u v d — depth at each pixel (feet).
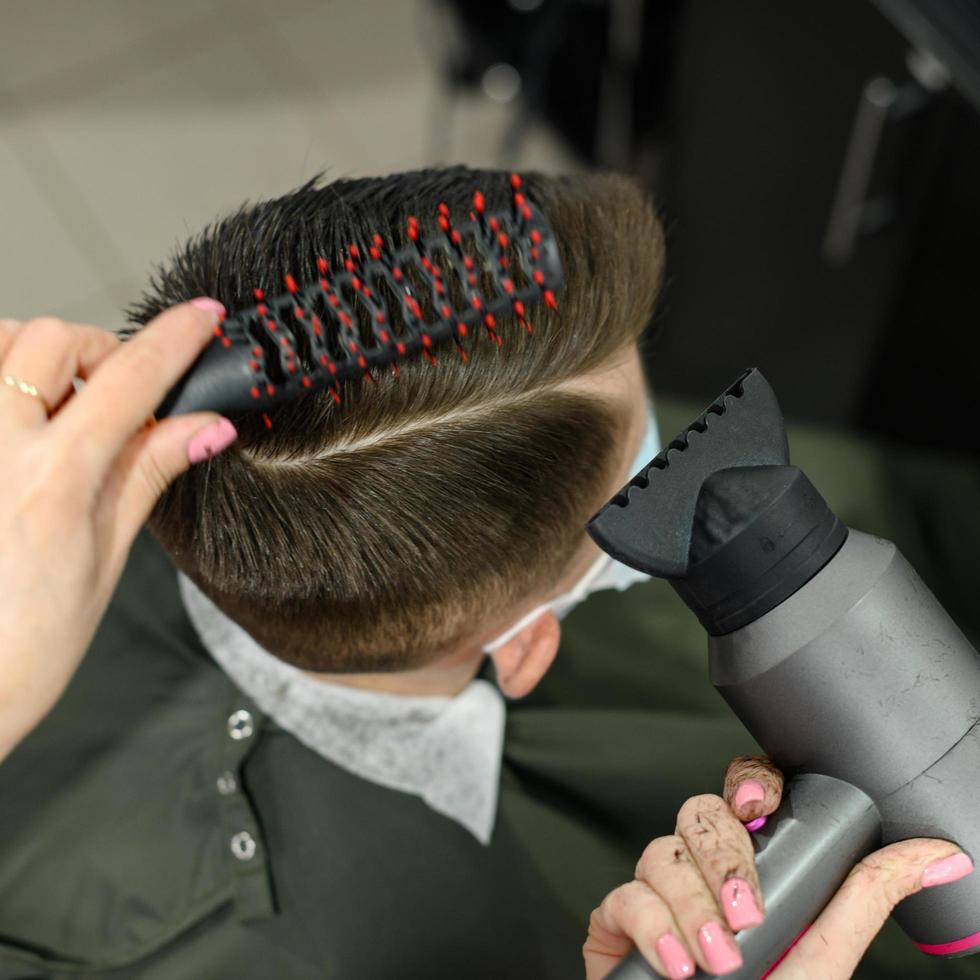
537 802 2.60
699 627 2.81
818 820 1.38
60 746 2.60
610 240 1.71
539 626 1.98
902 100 3.52
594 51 5.19
